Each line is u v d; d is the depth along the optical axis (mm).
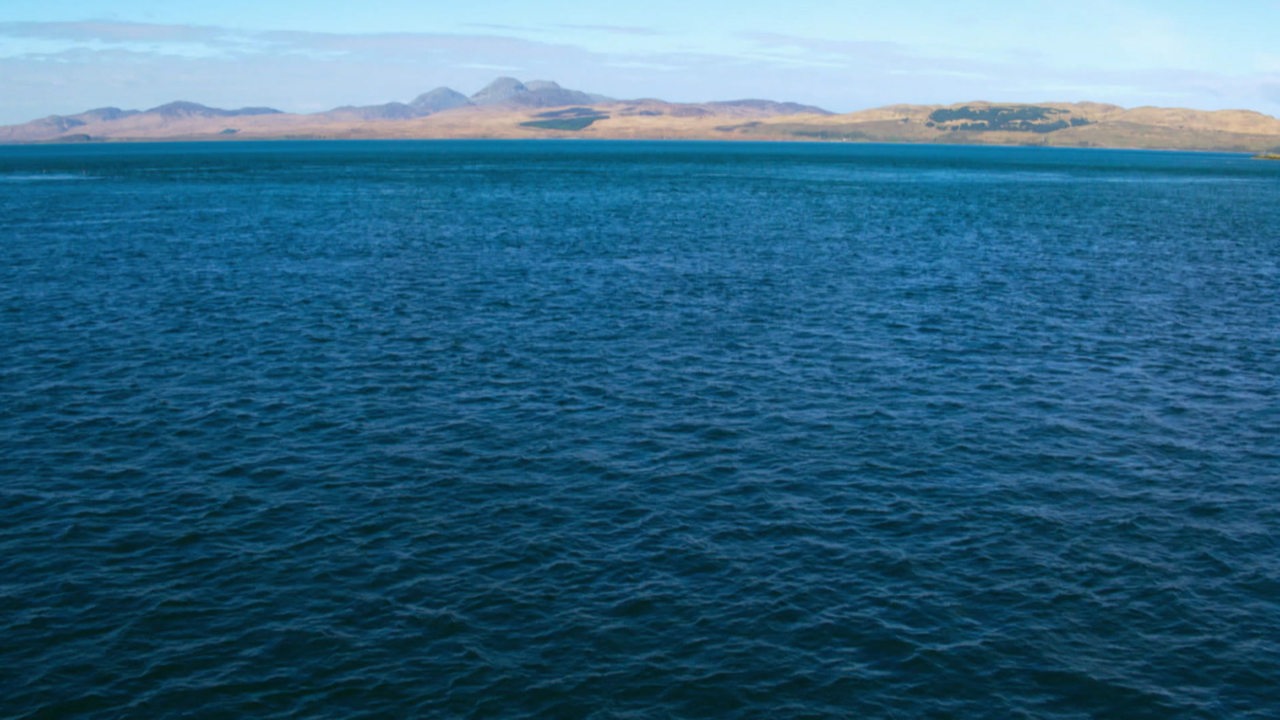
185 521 31172
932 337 56469
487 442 38312
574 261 83688
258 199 148875
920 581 27891
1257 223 129625
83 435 38750
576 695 22719
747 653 24359
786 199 158750
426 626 25328
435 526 30938
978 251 94875
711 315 61562
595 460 36531
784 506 32719
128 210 129000
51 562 28422
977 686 23297
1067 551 29844
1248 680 23703
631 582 27609
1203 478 35719
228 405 42562
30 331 55594
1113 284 76062
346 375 47281
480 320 59438
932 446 38500
